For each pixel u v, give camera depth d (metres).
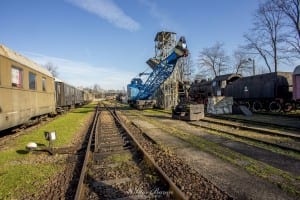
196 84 45.25
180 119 18.17
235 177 5.47
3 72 9.40
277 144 8.56
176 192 4.31
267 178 5.38
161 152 7.85
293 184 5.02
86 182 5.29
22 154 7.99
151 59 34.03
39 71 14.82
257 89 26.80
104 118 20.47
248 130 12.30
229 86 32.16
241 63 63.03
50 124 15.77
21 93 11.39
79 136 11.63
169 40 31.28
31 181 5.57
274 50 44.28
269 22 43.97
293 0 36.56
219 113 22.48
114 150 8.31
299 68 20.53
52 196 4.76
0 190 5.07
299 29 36.62
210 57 66.62
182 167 6.19
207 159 7.01
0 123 8.99
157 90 32.16
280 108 23.94
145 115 22.75
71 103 31.48
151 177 5.40
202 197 4.44
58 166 6.66
